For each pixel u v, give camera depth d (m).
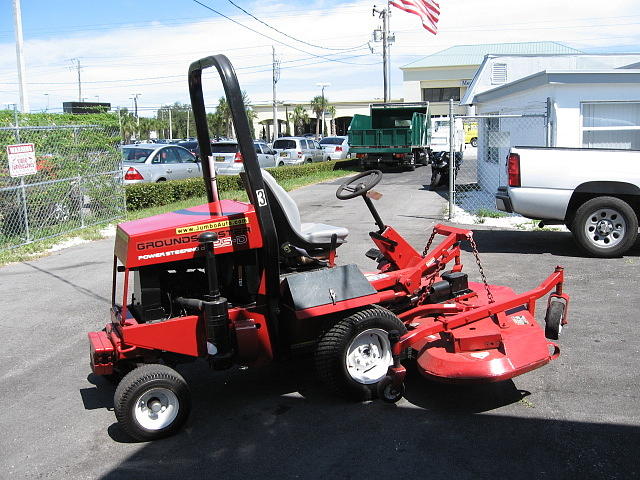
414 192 19.28
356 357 4.79
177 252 4.49
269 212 4.55
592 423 4.35
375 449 4.10
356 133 27.58
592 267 8.78
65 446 4.34
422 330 4.61
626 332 6.12
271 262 4.60
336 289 4.71
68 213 13.45
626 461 3.85
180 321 4.49
